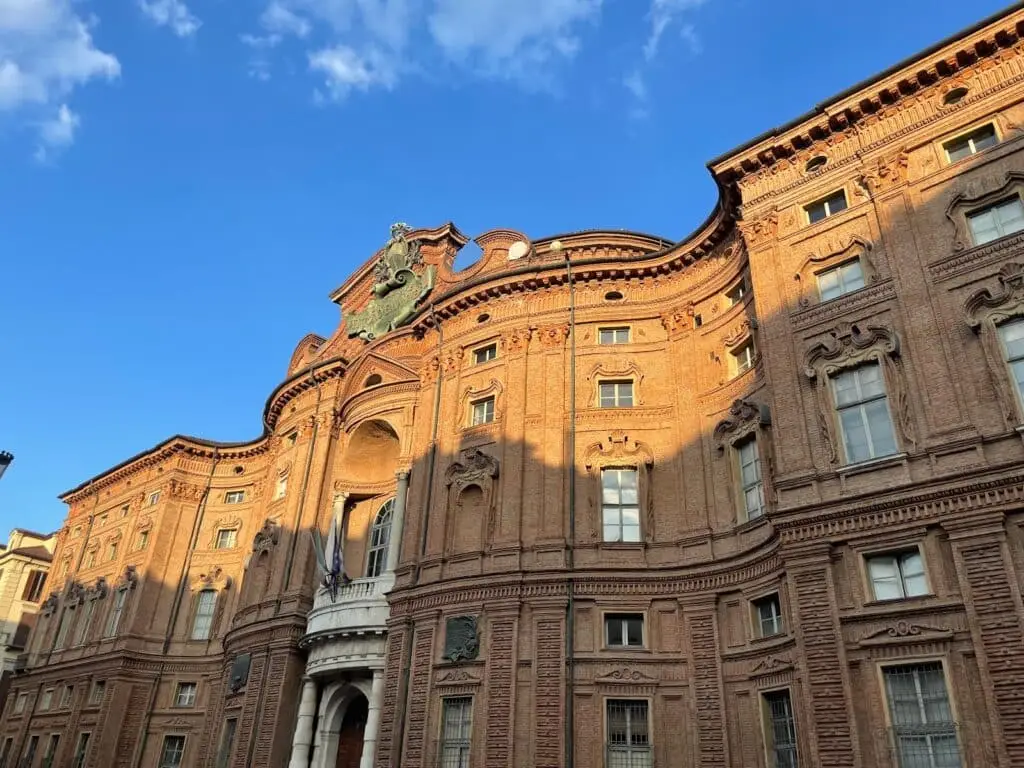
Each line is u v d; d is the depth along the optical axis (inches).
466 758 1069.8
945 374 852.0
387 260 1808.6
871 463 867.4
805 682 822.5
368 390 1587.1
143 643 1891.0
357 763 1355.8
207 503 2098.9
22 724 2075.5
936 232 926.4
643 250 1489.9
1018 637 709.3
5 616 2672.2
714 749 973.2
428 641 1172.5
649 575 1104.8
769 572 981.2
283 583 1566.2
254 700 1473.9
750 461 1098.7
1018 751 677.3
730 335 1199.6
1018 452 774.5
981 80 960.9
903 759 746.8
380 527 1551.4
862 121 1045.8
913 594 798.5
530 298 1396.4
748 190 1140.5
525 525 1194.0
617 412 1254.3
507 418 1288.1
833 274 1013.8
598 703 1040.8
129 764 1770.4
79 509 2464.3
